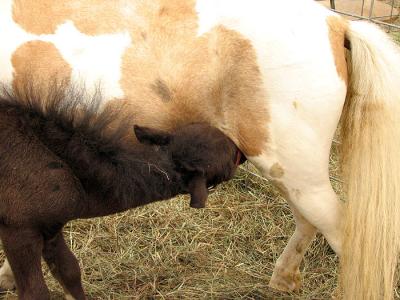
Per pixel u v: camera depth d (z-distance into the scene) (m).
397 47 2.81
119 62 2.68
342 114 2.78
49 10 2.69
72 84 2.70
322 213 2.79
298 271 3.34
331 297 3.30
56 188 2.56
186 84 2.68
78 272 2.88
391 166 2.68
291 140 2.68
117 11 2.67
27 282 2.63
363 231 2.71
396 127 2.68
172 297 3.34
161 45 2.66
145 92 2.70
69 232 3.80
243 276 3.52
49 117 2.59
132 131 2.74
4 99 2.60
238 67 2.64
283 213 4.03
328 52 2.62
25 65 2.71
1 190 2.53
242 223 3.95
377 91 2.66
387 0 6.61
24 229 2.58
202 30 2.64
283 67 2.60
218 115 2.75
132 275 3.50
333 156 4.21
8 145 2.54
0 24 2.71
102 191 2.67
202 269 3.58
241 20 2.61
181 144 2.61
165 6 2.65
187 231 3.87
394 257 2.73
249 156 2.79
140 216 3.95
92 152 2.59
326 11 2.74
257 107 2.67
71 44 2.69
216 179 2.74
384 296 2.75
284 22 2.61
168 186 2.69
